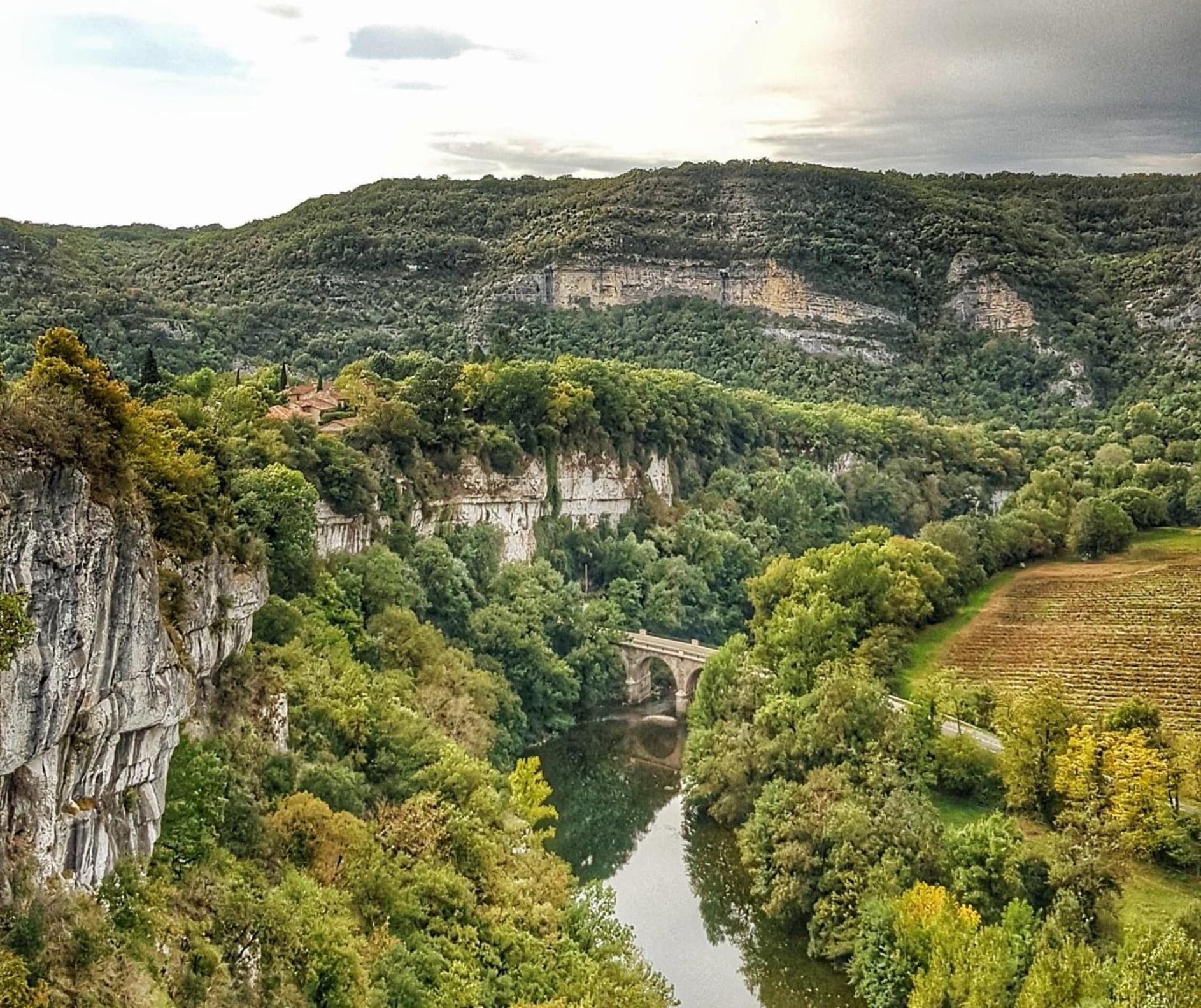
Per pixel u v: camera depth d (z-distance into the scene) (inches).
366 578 4483.3
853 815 3169.3
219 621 2642.7
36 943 1585.9
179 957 1957.4
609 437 6904.5
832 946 2997.0
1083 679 4128.9
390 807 3004.4
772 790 3545.8
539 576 5738.2
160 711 1956.2
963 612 4985.2
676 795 4416.8
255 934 2183.8
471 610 5123.0
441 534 5556.1
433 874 2726.4
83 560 1689.2
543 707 5054.1
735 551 6717.5
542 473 6318.9
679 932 3319.4
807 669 4141.2
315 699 3223.4
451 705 3973.9
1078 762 3075.8
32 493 1590.8
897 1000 2706.7
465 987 2391.7
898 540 5349.4
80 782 1775.3
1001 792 3376.0
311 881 2472.9
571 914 2827.3
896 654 4291.3
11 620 1489.9
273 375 6476.4
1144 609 4906.5
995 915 2775.6
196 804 2322.8
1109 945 2527.1
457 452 5841.5
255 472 3848.4
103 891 1820.9
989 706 3799.2
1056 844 2851.9
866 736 3545.8
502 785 3585.1
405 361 6973.4
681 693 5462.6
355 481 4864.7
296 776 2866.6
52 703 1614.2
